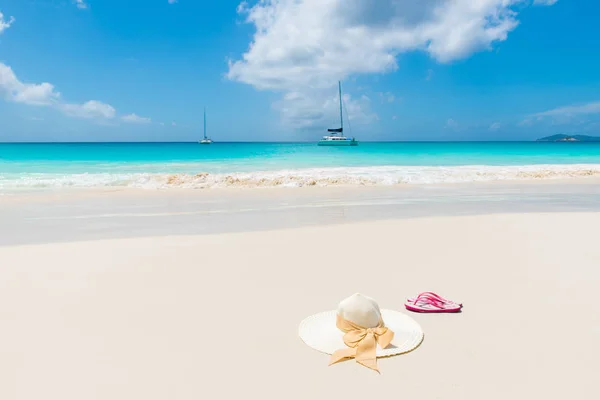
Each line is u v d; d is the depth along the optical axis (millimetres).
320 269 5043
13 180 15055
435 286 4430
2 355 2961
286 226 7816
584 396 2480
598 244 6250
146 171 22797
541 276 4750
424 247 6094
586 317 3607
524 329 3367
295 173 18344
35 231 7340
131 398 2477
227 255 5652
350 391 2521
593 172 19250
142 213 9227
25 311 3725
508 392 2512
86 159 35375
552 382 2619
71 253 5707
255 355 2967
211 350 3043
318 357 2934
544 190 13773
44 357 2938
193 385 2604
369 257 5570
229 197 11812
